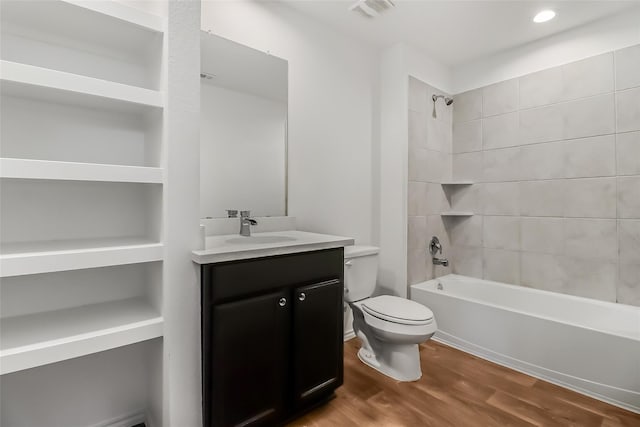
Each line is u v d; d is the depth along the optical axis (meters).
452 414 1.58
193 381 1.30
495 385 1.85
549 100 2.46
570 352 1.83
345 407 1.63
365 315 2.02
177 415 1.26
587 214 2.30
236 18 1.87
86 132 1.36
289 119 2.14
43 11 1.12
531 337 1.99
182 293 1.28
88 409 1.36
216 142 1.83
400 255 2.61
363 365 2.08
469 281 2.83
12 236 1.22
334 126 2.40
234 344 1.28
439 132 2.94
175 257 1.26
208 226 1.80
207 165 1.80
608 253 2.21
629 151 2.12
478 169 2.90
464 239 3.01
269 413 1.40
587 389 1.77
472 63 2.93
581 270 2.33
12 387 1.20
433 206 2.90
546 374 1.92
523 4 2.05
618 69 2.15
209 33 1.77
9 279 1.22
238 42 1.88
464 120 3.00
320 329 1.58
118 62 1.42
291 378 1.48
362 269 2.22
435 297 2.49
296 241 1.63
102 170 1.13
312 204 2.27
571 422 1.53
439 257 2.97
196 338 1.31
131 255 1.18
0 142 1.18
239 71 1.90
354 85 2.53
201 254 1.21
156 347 1.36
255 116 1.98
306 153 2.23
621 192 2.15
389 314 1.88
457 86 3.04
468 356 2.23
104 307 1.36
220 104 1.83
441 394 1.76
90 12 1.13
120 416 1.43
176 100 1.27
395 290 2.64
